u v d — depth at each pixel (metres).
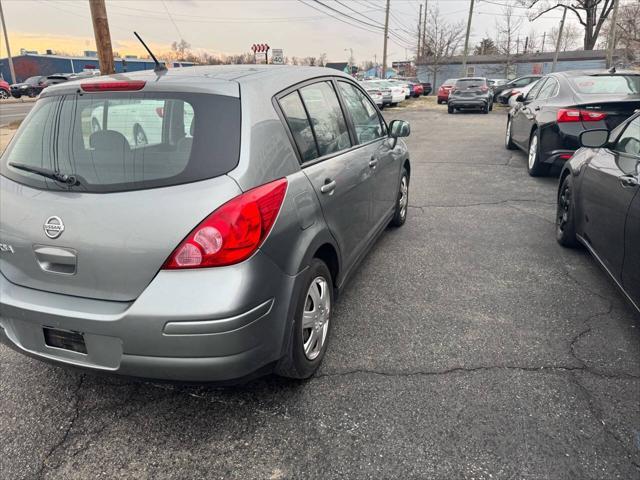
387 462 2.18
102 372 2.19
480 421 2.41
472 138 13.15
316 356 2.78
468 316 3.47
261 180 2.21
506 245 4.90
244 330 2.08
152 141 2.22
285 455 2.23
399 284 4.02
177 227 2.02
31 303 2.24
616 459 2.17
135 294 2.09
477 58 56.94
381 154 4.13
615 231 3.33
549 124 7.03
